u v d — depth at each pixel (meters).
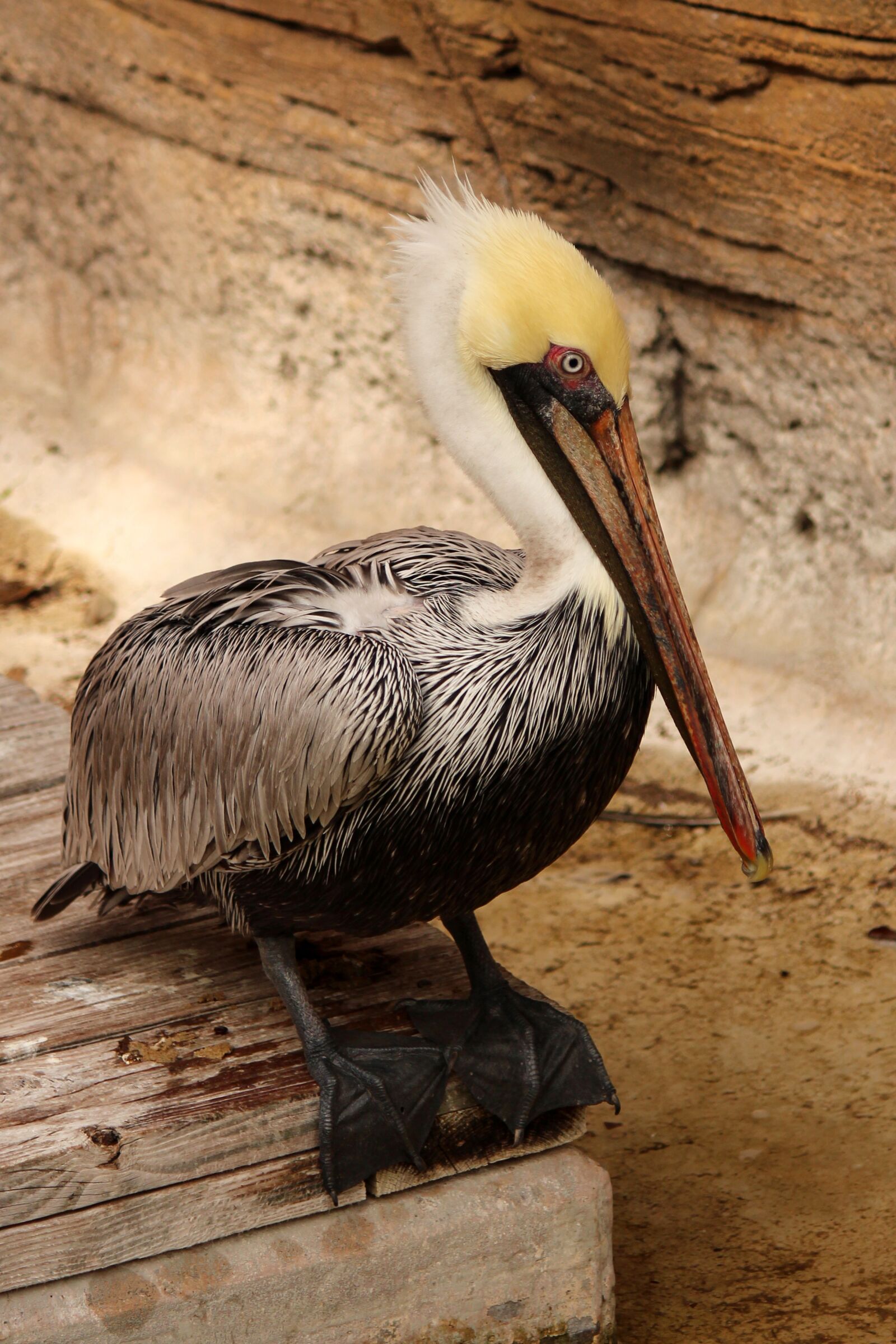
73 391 11.62
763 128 7.50
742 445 8.73
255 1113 3.81
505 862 3.99
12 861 5.06
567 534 3.97
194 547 10.25
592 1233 4.09
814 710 8.02
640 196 8.31
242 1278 3.78
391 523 9.92
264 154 10.05
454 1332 4.02
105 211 11.21
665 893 6.96
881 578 8.13
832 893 6.82
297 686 3.80
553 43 8.09
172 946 4.57
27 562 10.38
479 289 3.99
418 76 8.94
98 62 10.63
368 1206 3.95
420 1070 3.97
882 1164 5.13
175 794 4.05
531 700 3.87
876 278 7.52
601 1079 4.12
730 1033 5.93
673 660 4.00
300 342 10.47
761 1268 4.69
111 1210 3.67
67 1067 3.99
